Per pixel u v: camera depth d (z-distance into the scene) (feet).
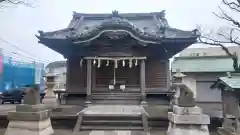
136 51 48.80
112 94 49.37
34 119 24.29
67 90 51.24
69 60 52.49
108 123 31.35
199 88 66.18
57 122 33.06
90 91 46.70
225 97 32.01
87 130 30.04
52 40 48.24
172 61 72.33
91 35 45.21
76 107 44.01
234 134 27.14
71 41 47.60
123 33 45.44
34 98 25.30
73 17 67.26
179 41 47.96
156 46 49.85
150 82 51.29
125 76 52.31
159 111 38.04
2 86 89.86
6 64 92.89
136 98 48.42
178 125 25.35
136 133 28.71
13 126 24.59
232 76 32.19
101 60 49.42
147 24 62.54
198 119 25.03
